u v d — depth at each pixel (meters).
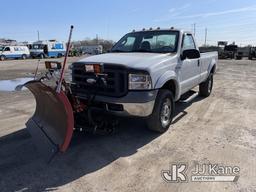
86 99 4.91
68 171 4.00
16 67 23.78
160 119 5.30
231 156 4.45
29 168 4.07
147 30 6.68
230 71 19.48
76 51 54.47
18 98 8.86
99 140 5.16
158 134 5.45
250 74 17.22
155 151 4.67
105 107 4.85
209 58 8.36
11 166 4.12
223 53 43.47
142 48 6.27
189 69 6.49
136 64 4.78
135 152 4.64
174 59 5.64
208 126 5.93
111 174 3.91
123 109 4.73
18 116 6.62
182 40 6.16
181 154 4.54
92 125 4.69
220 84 12.27
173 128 5.80
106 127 4.91
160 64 5.11
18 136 5.29
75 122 4.71
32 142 5.00
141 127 5.86
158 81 4.93
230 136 5.32
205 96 8.95
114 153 4.60
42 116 4.89
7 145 4.88
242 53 42.50
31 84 4.41
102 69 4.54
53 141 4.20
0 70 20.31
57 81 4.25
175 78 5.60
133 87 4.66
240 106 7.73
